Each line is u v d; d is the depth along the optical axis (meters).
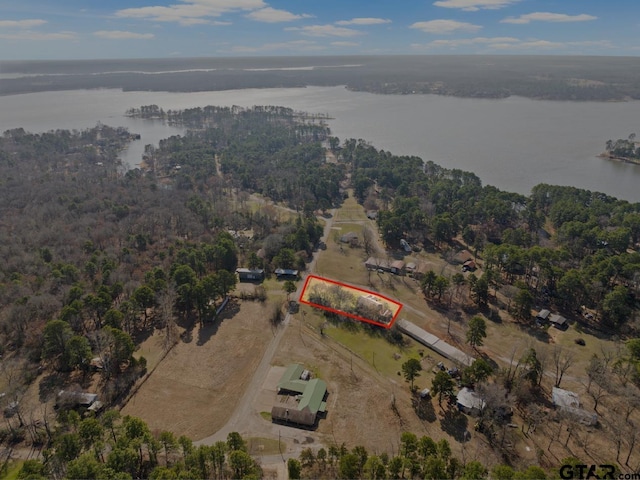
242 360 102.75
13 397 89.44
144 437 73.06
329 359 102.75
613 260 126.81
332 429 82.50
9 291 119.88
